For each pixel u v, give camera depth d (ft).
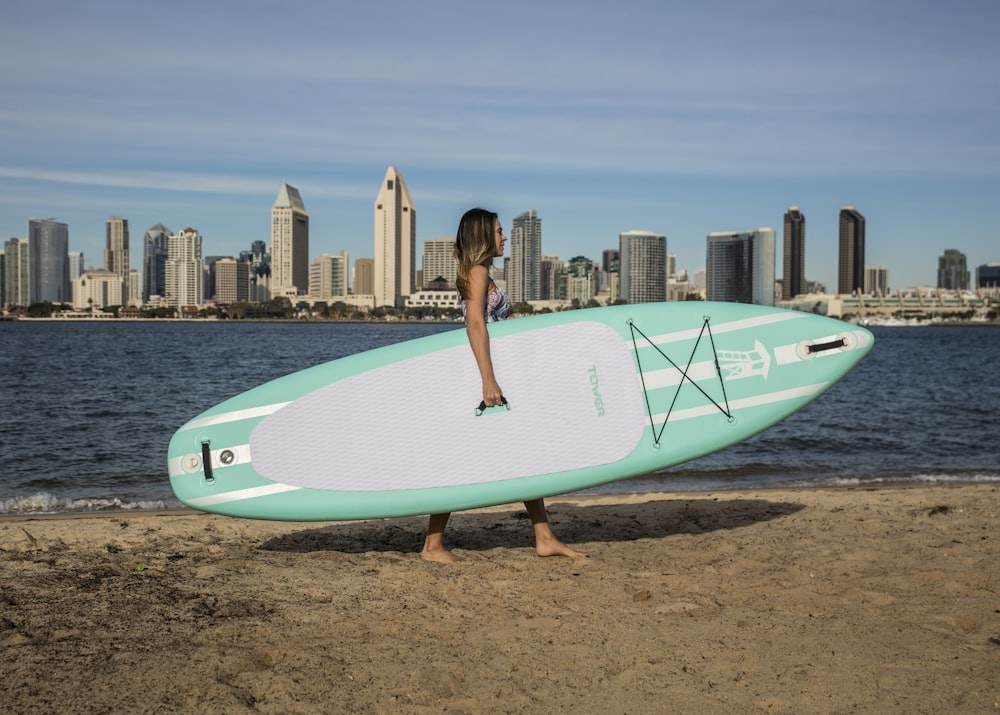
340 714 8.02
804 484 28.22
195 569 13.76
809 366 14.93
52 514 23.07
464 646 9.98
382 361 13.99
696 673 9.12
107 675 8.84
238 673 9.00
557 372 14.21
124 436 39.60
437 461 13.83
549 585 12.82
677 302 14.93
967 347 215.72
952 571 13.62
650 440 14.37
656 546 15.84
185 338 254.47
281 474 13.67
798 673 9.10
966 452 36.63
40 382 74.08
